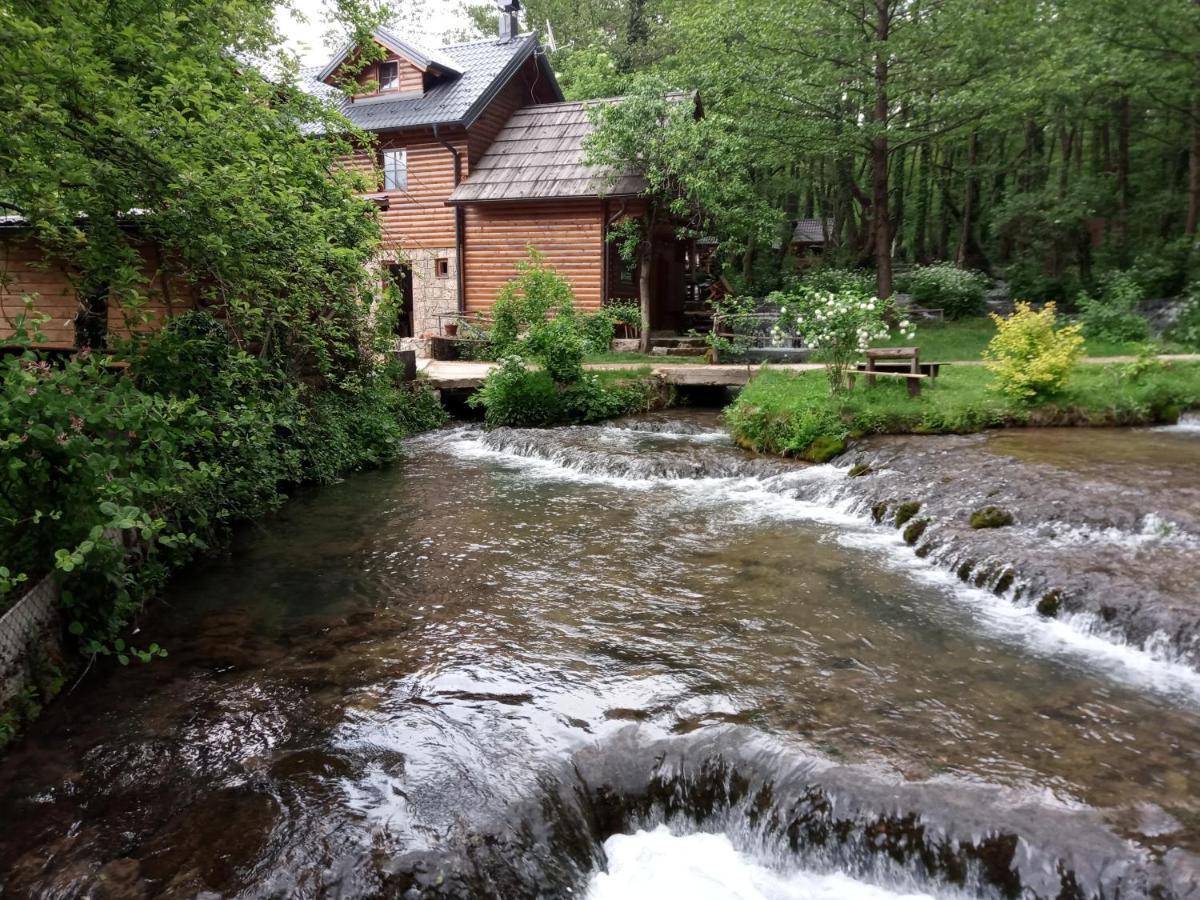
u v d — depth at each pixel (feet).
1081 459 28.02
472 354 63.52
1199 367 39.22
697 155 57.36
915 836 11.57
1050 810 11.55
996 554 21.08
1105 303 61.11
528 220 66.18
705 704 14.88
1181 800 11.80
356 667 16.76
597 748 13.60
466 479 34.86
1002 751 13.20
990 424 34.55
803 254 121.80
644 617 19.24
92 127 16.74
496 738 13.91
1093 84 60.44
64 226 19.99
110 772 13.08
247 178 18.90
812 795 12.32
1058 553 20.49
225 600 20.71
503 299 56.59
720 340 55.98
